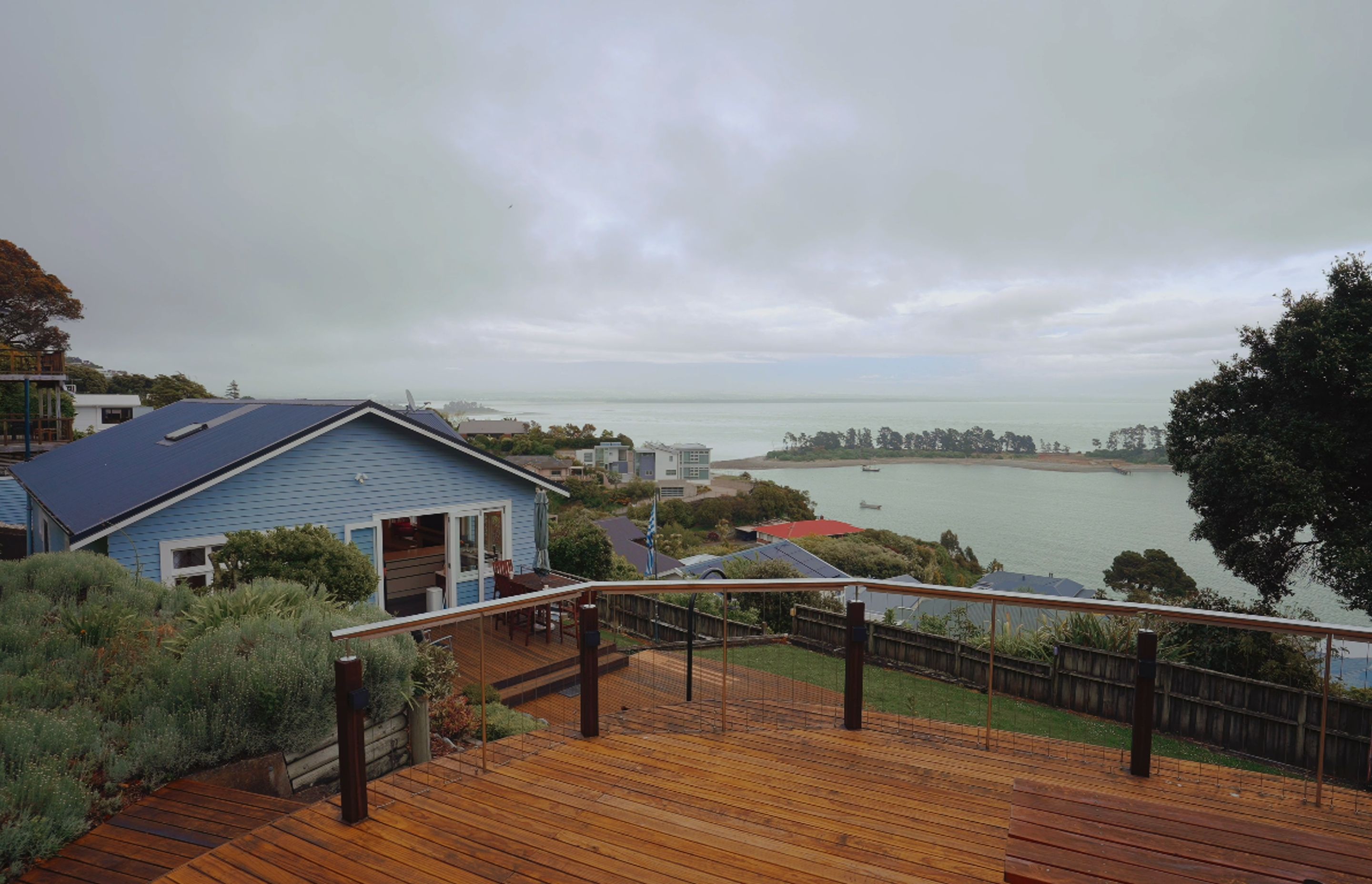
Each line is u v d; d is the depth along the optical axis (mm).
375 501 11305
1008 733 4559
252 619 5648
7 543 16297
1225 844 2396
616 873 2947
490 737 6332
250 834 3305
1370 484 12078
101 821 3982
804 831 3277
